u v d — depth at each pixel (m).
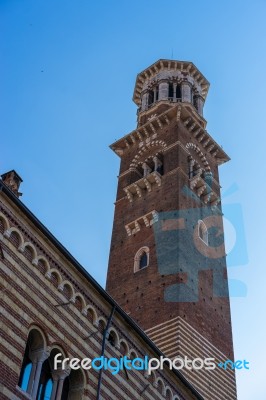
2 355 25.31
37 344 27.88
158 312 54.84
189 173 69.88
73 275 31.52
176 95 84.25
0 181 27.86
